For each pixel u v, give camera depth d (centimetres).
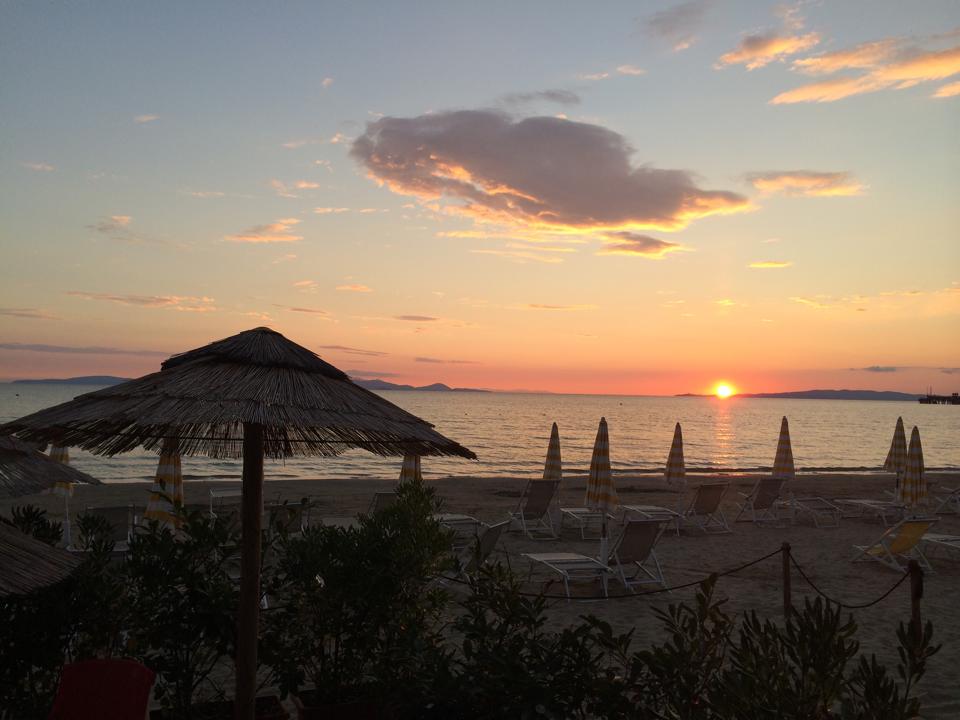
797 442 6306
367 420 311
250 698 322
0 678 357
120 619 381
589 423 8838
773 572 1010
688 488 2223
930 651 289
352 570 396
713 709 297
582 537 1249
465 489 2055
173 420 271
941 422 11462
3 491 421
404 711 366
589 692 351
